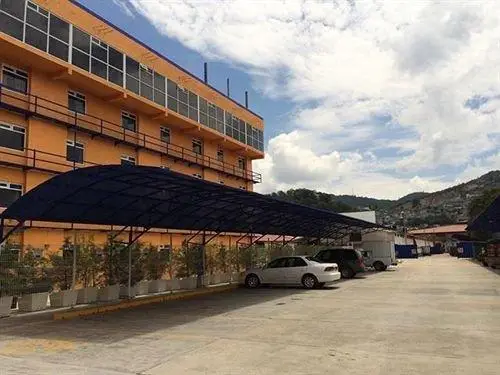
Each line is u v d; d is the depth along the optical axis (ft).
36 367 26.23
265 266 79.97
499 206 101.04
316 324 39.32
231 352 29.17
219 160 157.58
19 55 82.74
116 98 105.09
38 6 84.53
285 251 111.34
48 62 86.38
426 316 43.14
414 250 252.83
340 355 28.02
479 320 40.57
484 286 73.05
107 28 101.40
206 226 84.02
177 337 34.55
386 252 123.03
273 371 24.56
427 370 24.45
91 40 96.53
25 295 51.26
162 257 74.13
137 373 24.66
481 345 30.48
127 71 107.04
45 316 47.29
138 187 52.75
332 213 91.76
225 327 38.70
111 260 63.67
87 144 99.91
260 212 83.10
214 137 149.59
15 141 83.71
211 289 73.97
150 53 116.37
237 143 162.40
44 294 52.80
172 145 130.31
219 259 90.07
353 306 51.13
